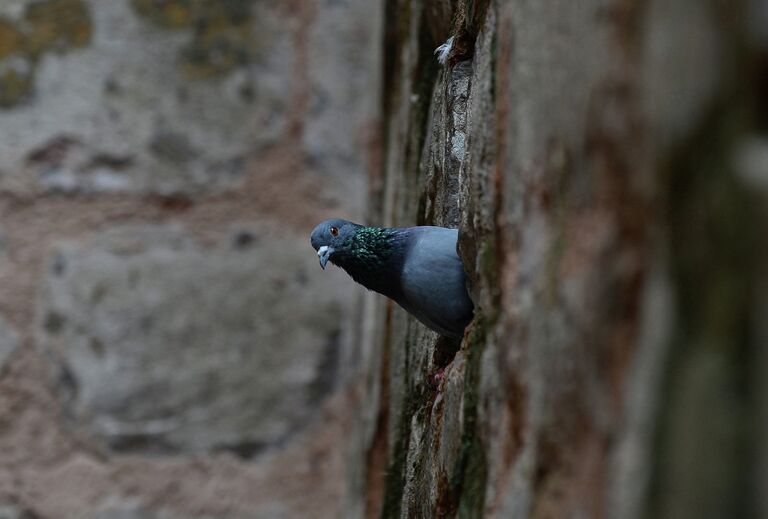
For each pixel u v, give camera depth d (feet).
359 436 14.87
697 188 10.18
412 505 13.56
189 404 15.38
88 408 15.29
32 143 15.38
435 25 13.96
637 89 11.22
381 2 15.14
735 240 9.62
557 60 12.32
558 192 12.30
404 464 13.91
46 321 15.30
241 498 15.37
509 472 12.50
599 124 12.05
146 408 15.34
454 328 13.52
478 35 13.16
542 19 12.42
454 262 13.43
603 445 11.75
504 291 12.63
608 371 11.69
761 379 9.23
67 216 15.38
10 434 15.25
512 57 12.66
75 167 15.40
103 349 15.33
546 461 12.30
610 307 11.68
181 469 15.35
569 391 12.21
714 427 9.70
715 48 10.03
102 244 15.39
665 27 10.71
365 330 14.97
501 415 12.59
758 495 9.23
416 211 14.10
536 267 12.41
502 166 12.69
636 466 10.91
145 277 15.39
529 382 12.41
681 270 10.37
